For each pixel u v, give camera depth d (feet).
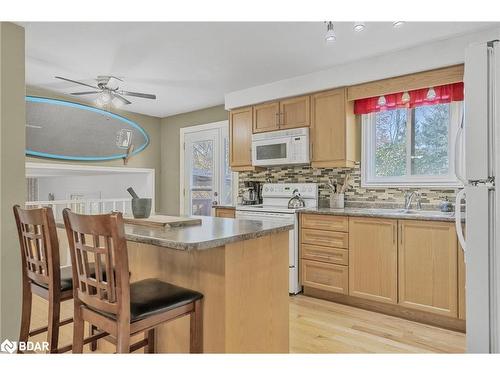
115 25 8.14
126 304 4.37
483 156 5.42
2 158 7.39
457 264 8.21
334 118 11.42
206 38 8.87
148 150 18.03
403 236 9.06
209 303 5.43
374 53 10.00
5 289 7.42
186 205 17.38
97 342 7.24
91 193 20.15
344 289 10.17
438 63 9.20
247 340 5.60
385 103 10.78
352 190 12.12
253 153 13.35
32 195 23.89
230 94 14.01
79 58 10.19
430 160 10.78
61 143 14.84
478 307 5.46
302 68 11.23
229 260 5.32
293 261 11.21
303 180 13.35
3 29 7.54
